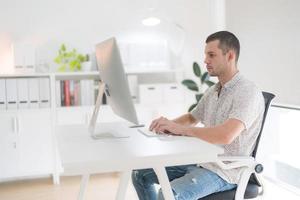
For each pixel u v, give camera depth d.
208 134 1.57
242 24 3.25
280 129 3.07
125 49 3.73
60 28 3.69
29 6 3.60
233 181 1.64
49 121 3.41
